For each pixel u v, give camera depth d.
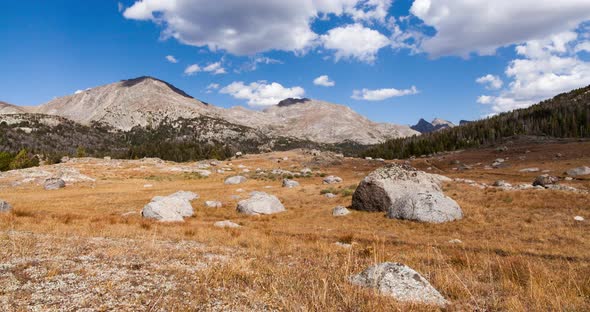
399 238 21.28
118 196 51.62
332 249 15.69
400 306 6.71
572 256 15.25
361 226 26.67
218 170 94.62
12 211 27.42
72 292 7.19
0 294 6.84
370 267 9.05
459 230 23.34
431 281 9.75
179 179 80.00
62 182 63.72
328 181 68.06
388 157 158.12
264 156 124.75
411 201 28.11
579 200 28.17
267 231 23.39
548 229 21.88
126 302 6.72
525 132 148.25
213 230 21.59
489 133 151.88
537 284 8.42
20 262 9.45
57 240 13.84
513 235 21.20
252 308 6.65
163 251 12.75
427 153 149.75
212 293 7.55
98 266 9.61
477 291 8.52
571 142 107.44
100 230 18.56
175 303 6.75
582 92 197.62
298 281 8.82
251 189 59.31
